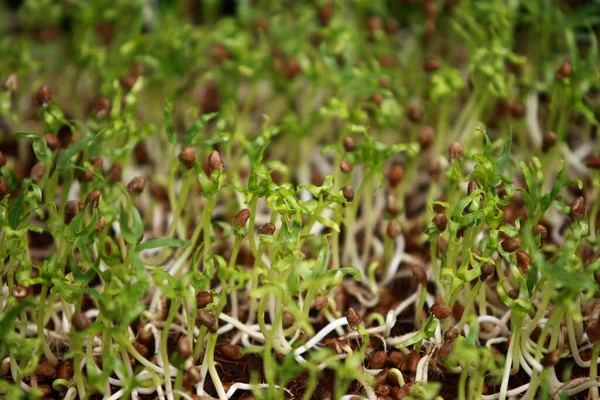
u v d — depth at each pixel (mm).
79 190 223
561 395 198
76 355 194
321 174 242
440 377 205
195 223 231
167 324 194
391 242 218
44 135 212
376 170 211
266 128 219
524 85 241
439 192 235
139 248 192
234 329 213
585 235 198
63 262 200
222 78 243
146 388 199
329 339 205
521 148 235
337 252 213
